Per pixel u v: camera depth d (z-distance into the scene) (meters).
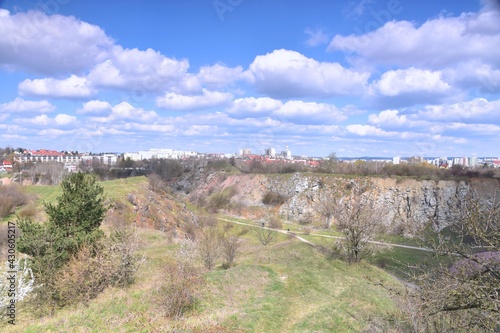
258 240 70.50
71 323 18.78
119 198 58.38
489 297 11.07
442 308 12.39
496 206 12.11
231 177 138.88
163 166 155.00
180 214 74.06
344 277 34.38
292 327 21.88
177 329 18.72
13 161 120.88
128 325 19.12
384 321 20.66
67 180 26.97
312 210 104.19
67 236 24.19
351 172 120.50
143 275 28.78
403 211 91.00
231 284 28.42
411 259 47.19
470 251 12.65
